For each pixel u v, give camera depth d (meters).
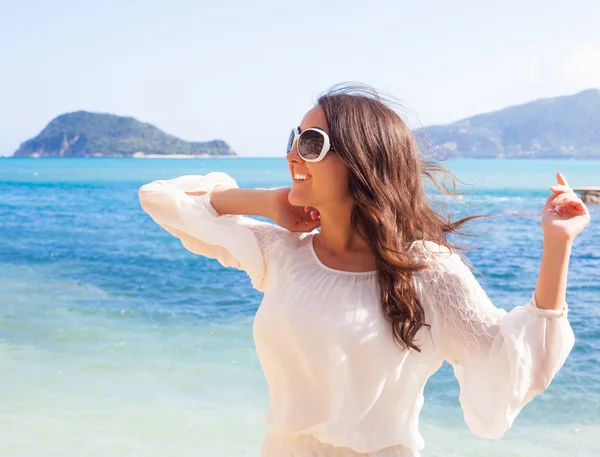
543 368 1.68
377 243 1.86
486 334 1.79
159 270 14.28
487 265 14.18
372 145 1.87
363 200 1.87
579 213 1.69
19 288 12.07
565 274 1.67
